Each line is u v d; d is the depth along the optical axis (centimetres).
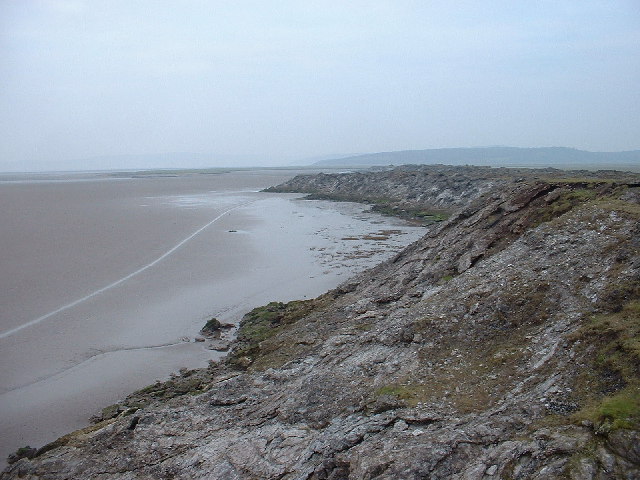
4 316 3055
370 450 1352
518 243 2356
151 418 1875
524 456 1145
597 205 2302
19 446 1902
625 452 1064
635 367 1302
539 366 1531
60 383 2345
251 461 1516
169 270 4128
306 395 1784
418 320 2022
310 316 2806
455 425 1361
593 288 1764
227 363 2461
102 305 3284
